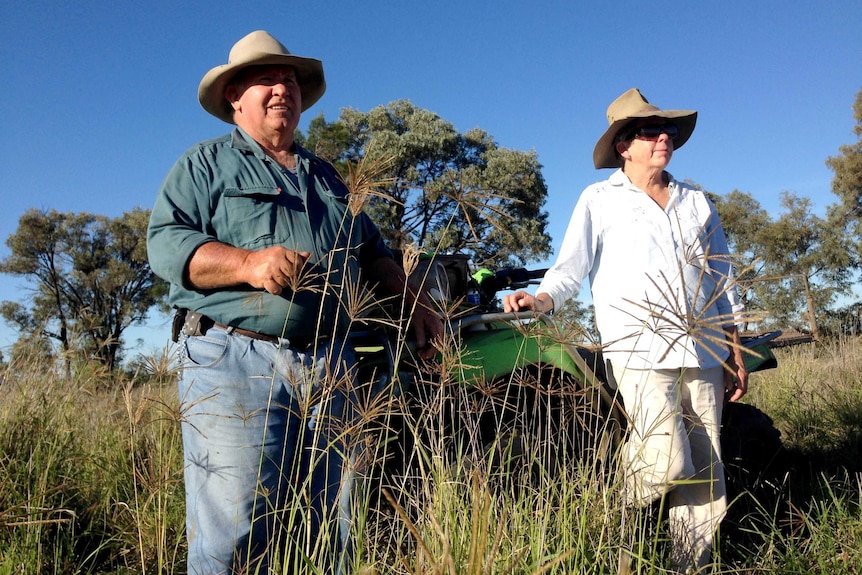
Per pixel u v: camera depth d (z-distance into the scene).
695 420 2.92
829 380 6.67
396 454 3.08
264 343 2.38
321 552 2.03
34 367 4.00
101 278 30.19
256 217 2.47
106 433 3.72
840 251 23.03
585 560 2.13
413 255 2.40
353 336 2.93
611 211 3.16
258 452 2.30
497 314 3.03
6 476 2.95
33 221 30.69
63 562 2.90
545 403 3.15
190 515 2.29
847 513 3.23
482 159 21.88
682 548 2.77
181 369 2.31
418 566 1.52
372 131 21.70
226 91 2.75
